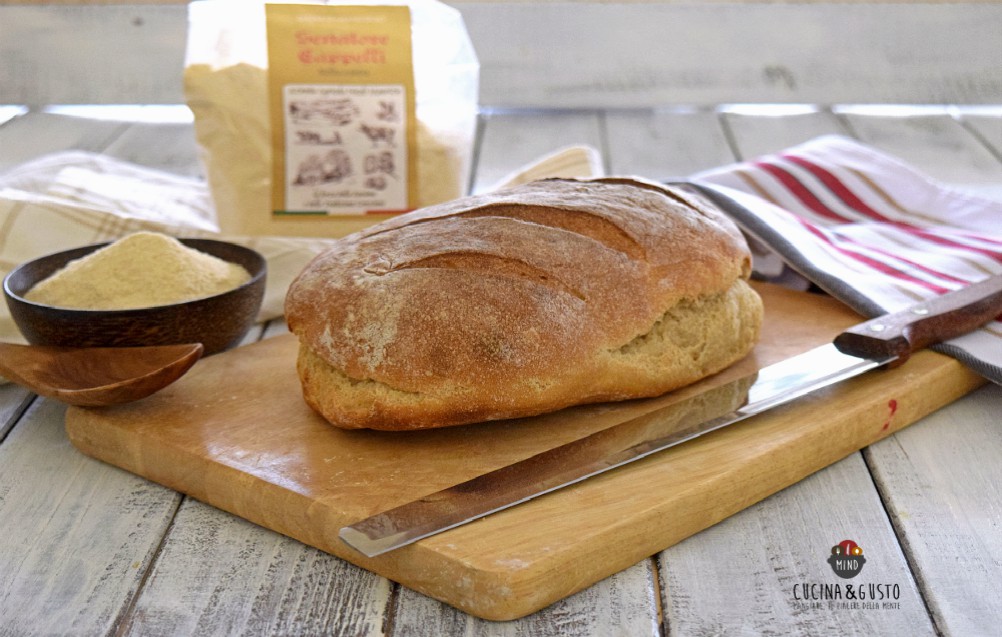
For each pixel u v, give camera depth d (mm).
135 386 858
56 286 916
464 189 1100
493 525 783
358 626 766
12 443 880
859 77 1493
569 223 876
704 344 884
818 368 879
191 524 823
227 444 841
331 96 1048
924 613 765
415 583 778
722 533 809
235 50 1045
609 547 781
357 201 1065
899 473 846
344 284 854
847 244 1040
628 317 856
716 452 824
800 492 835
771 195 1115
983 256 1004
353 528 776
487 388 833
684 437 824
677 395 877
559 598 774
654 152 1330
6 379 909
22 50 1479
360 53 1048
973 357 890
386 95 1053
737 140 1373
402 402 835
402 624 767
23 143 1360
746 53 1488
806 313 972
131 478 855
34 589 782
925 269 996
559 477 805
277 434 851
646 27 1481
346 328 842
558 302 844
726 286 892
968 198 1102
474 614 769
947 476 843
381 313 838
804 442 833
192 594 780
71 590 782
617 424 843
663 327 874
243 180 1054
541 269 849
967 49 1480
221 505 829
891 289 971
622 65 1494
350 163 1060
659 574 789
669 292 869
